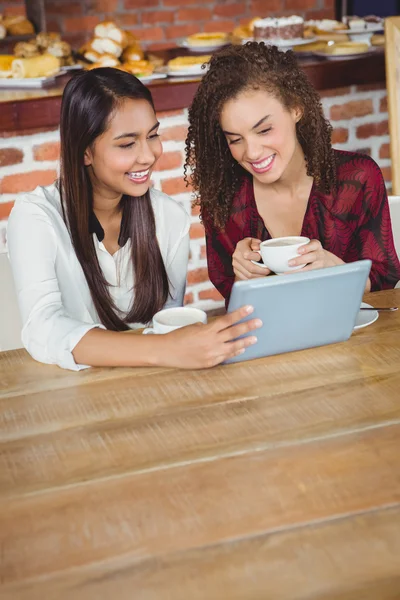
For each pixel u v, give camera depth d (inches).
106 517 33.8
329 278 46.5
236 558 31.0
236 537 32.1
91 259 60.7
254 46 61.6
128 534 32.6
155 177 102.8
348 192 67.5
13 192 96.4
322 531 32.3
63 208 60.3
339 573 30.0
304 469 36.7
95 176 59.4
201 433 40.3
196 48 116.0
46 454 39.0
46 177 97.5
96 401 44.1
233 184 68.5
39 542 32.4
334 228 68.3
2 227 97.6
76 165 57.9
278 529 32.5
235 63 60.0
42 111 92.4
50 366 49.3
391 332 51.3
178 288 68.4
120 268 63.2
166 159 102.3
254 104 59.5
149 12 167.3
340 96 109.0
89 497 35.3
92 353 48.2
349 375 45.6
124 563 31.0
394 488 35.0
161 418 41.9
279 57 61.9
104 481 36.5
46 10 159.5
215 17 171.9
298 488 35.3
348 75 105.6
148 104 57.1
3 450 39.5
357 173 67.3
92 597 29.3
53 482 36.6
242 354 47.7
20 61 100.0
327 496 34.6
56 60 102.5
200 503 34.5
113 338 48.5
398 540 31.6
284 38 109.1
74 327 50.3
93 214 60.6
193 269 110.0
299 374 46.1
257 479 36.0
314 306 47.3
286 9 175.3
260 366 47.3
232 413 42.1
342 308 48.3
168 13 168.6
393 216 69.2
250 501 34.4
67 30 162.7
